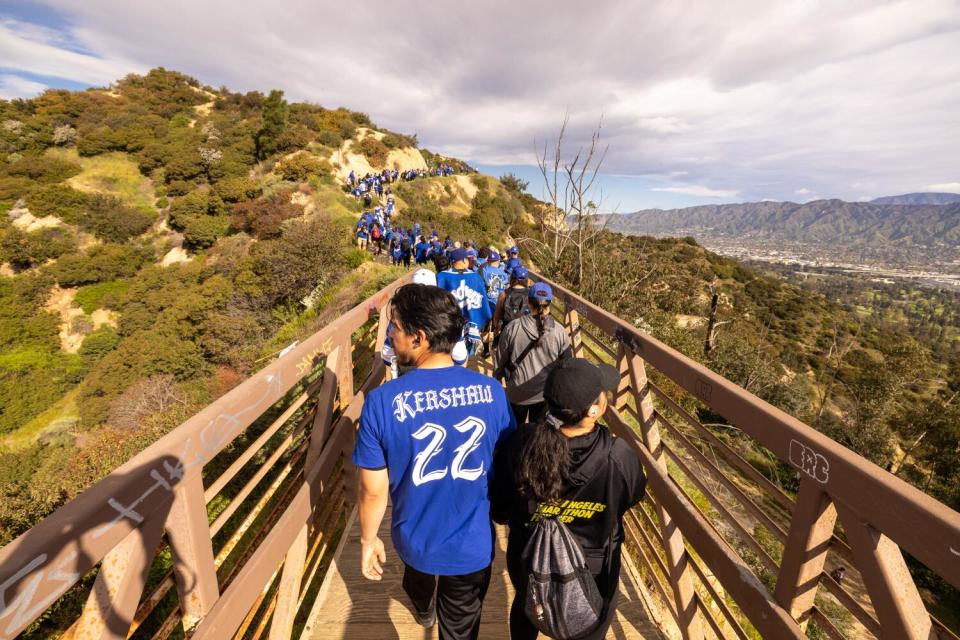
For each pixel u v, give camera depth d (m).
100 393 22.03
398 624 2.43
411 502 1.47
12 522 7.43
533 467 1.36
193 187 39.94
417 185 46.41
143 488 1.00
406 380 1.48
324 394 2.33
